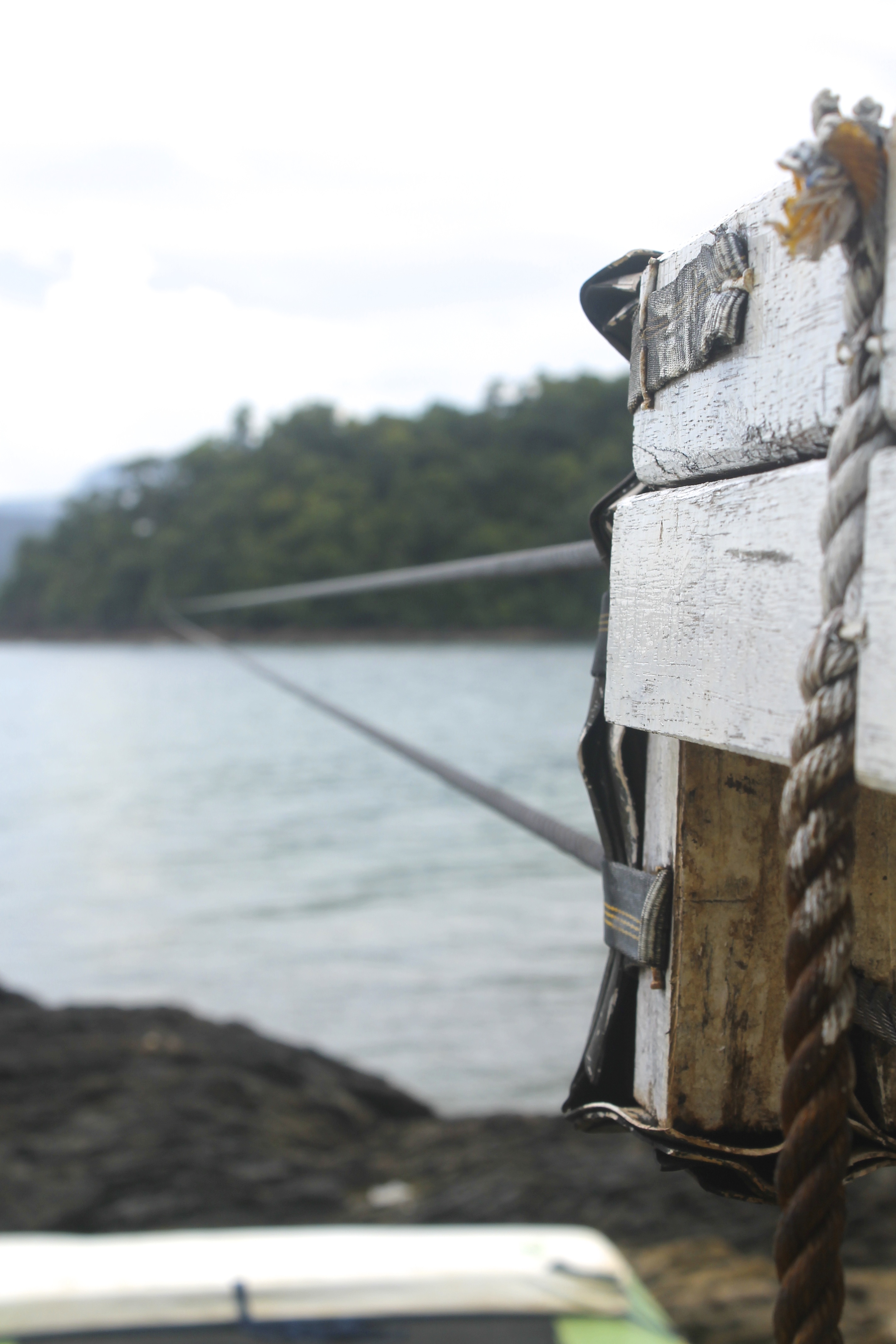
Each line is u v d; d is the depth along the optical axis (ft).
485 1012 48.67
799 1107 2.00
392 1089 33.12
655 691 3.01
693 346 2.84
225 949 62.18
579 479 319.27
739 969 3.30
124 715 216.74
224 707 227.81
